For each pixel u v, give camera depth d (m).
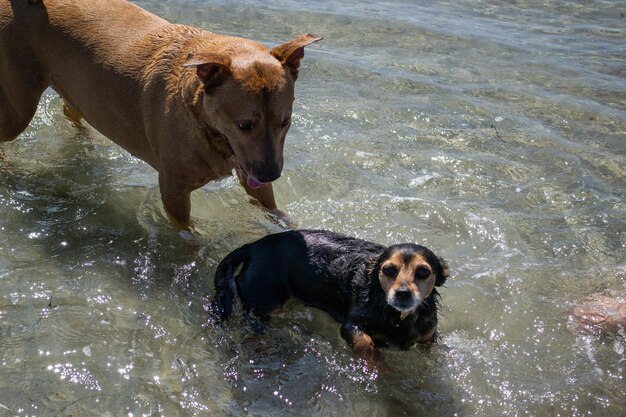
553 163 2.06
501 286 1.62
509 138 2.17
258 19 2.80
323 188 1.91
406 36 2.80
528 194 1.92
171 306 1.53
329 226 1.78
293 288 1.56
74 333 1.42
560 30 3.01
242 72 1.49
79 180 1.89
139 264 1.64
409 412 1.34
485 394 1.38
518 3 3.34
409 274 1.38
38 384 1.31
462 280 1.62
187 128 1.59
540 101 2.38
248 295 1.52
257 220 1.81
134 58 1.68
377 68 2.51
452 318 1.54
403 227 1.78
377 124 2.19
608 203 1.90
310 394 1.36
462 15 3.12
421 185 1.94
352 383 1.39
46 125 2.07
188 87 1.57
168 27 1.70
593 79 2.55
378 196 1.88
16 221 1.71
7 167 1.89
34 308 1.47
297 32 2.73
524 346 1.48
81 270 1.59
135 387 1.32
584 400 1.37
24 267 1.58
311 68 2.46
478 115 2.28
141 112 1.67
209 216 1.83
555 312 1.56
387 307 1.43
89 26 1.72
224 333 1.47
